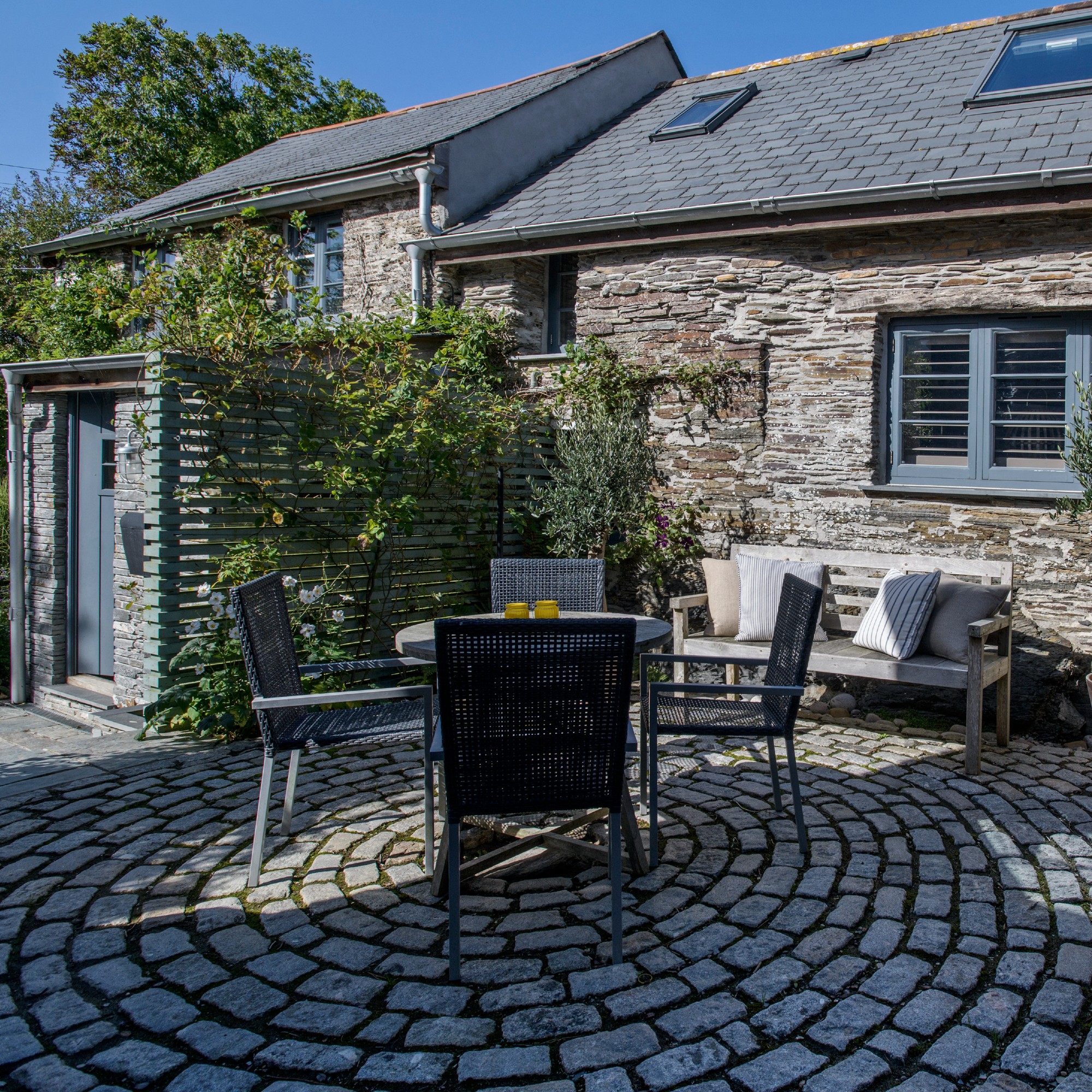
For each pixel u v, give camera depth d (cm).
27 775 438
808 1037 225
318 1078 211
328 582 576
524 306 843
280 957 266
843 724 543
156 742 500
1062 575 580
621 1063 215
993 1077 210
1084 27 802
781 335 675
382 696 323
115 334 1043
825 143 733
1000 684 494
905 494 632
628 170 838
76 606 704
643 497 721
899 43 941
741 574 598
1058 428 596
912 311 625
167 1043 225
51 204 1922
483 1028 230
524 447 745
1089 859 336
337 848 348
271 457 546
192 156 2153
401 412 615
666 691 367
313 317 757
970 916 289
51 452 692
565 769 265
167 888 314
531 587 472
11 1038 228
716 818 380
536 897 308
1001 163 587
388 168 876
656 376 719
